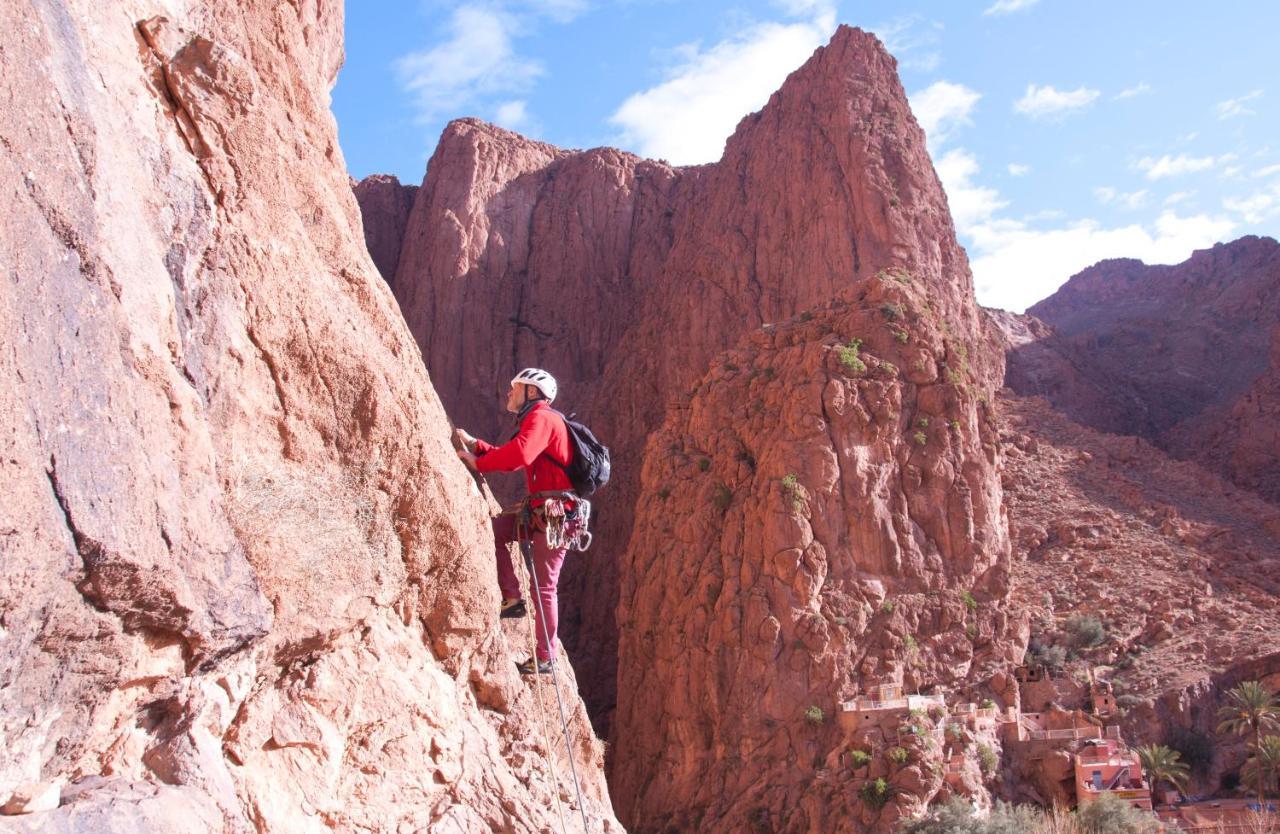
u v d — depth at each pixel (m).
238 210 5.34
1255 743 56.31
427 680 6.23
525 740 7.03
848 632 57.94
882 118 93.06
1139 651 67.06
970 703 59.06
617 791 60.94
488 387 104.19
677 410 74.75
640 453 91.19
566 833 6.74
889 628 58.97
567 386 105.12
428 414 6.29
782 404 65.69
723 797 54.88
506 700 6.95
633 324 104.75
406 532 6.00
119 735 4.16
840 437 63.44
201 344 4.91
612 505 89.38
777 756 54.94
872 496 62.25
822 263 88.38
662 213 113.25
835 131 92.94
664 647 61.44
